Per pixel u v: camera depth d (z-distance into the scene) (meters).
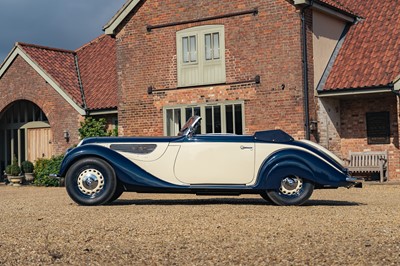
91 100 21.94
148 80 19.56
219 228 7.56
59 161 20.66
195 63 18.77
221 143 10.45
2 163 24.88
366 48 18.56
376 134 18.31
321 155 10.29
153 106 19.45
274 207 9.99
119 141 10.73
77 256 6.11
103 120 21.73
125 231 7.47
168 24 19.14
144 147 10.60
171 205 10.55
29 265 5.79
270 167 10.25
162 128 19.31
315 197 12.76
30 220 8.79
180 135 10.73
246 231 7.29
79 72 23.88
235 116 18.16
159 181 10.50
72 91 22.30
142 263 5.75
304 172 10.17
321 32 18.27
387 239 6.62
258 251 6.11
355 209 9.66
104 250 6.37
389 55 17.89
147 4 19.55
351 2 20.72
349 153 18.67
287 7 17.34
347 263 5.54
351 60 18.36
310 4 17.14
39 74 22.75
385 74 17.19
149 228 7.67
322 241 6.55
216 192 10.58
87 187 10.66
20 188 19.86
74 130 21.92
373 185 16.66
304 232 7.14
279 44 17.45
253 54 17.83
